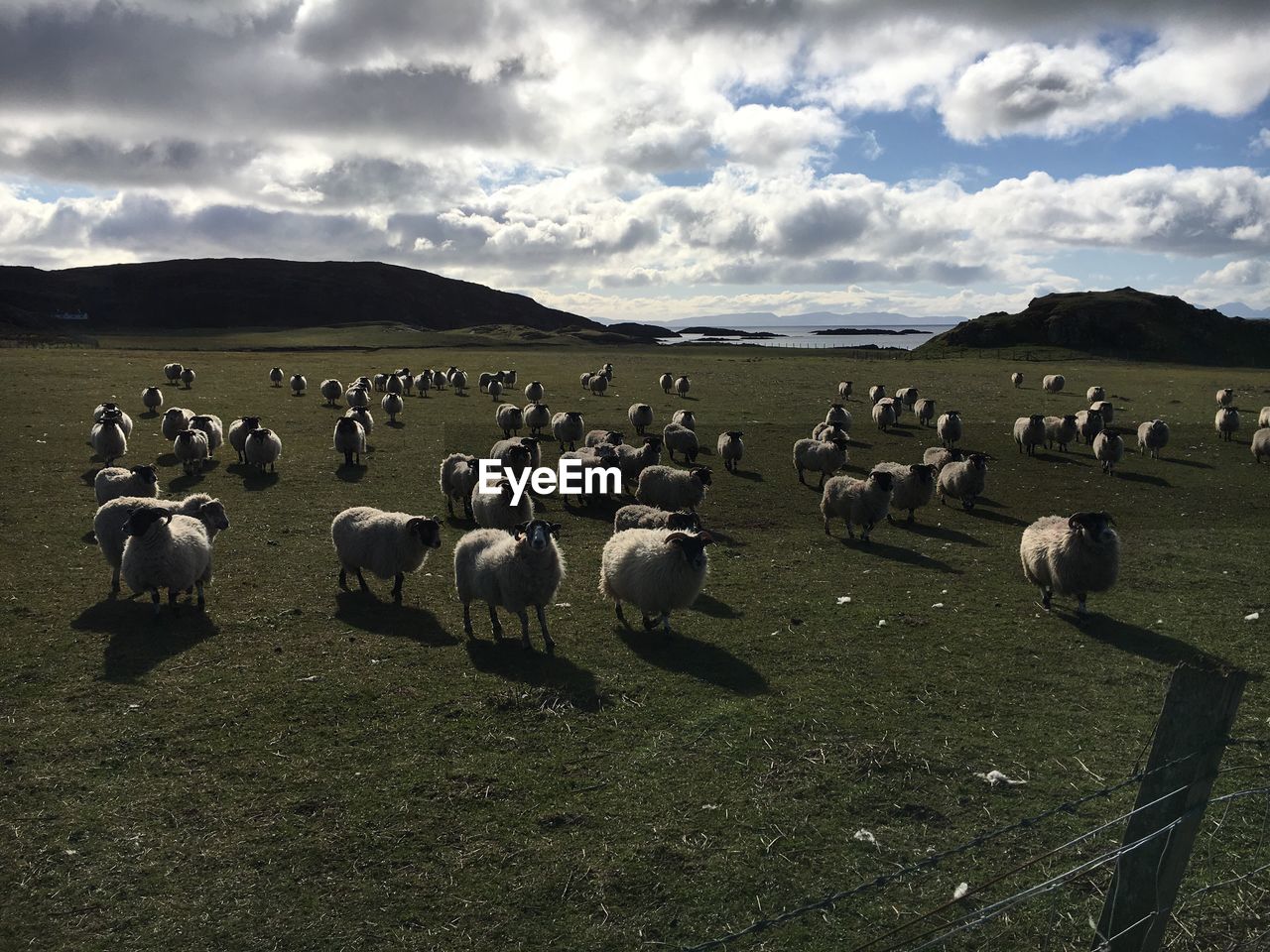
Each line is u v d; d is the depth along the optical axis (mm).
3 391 39125
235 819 7766
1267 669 11602
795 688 10914
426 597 14883
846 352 126062
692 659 11969
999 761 8945
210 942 6234
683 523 15695
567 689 10758
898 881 6926
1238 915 6285
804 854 7285
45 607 13594
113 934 6285
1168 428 35906
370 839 7484
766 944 6207
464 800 8133
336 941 6258
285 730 9555
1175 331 133500
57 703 10109
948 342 135875
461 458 22031
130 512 14469
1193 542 20219
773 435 36844
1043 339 131875
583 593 15422
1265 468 30781
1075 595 14383
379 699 10422
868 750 9164
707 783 8453
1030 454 33625
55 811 7836
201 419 28375
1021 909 6508
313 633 12812
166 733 9406
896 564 17953
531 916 6531
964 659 12062
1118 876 4848
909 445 35312
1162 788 4633
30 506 20344
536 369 66562
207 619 13289
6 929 6301
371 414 39781
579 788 8359
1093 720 9992
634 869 7090
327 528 19797
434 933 6348
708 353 112000
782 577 16734
